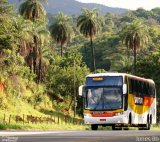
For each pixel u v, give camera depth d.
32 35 99.81
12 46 69.81
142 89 51.34
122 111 44.00
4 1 67.44
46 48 112.62
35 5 120.12
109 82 44.53
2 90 74.69
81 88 44.31
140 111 50.44
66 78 108.69
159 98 109.19
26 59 105.94
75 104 104.25
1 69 73.69
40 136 25.08
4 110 72.19
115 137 23.78
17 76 78.56
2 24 68.06
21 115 74.88
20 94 83.44
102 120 44.03
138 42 132.38
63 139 21.72
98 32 134.12
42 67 109.00
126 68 166.38
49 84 109.31
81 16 133.62
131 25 133.00
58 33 142.50
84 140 20.77
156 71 112.62
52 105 100.00
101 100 44.25
